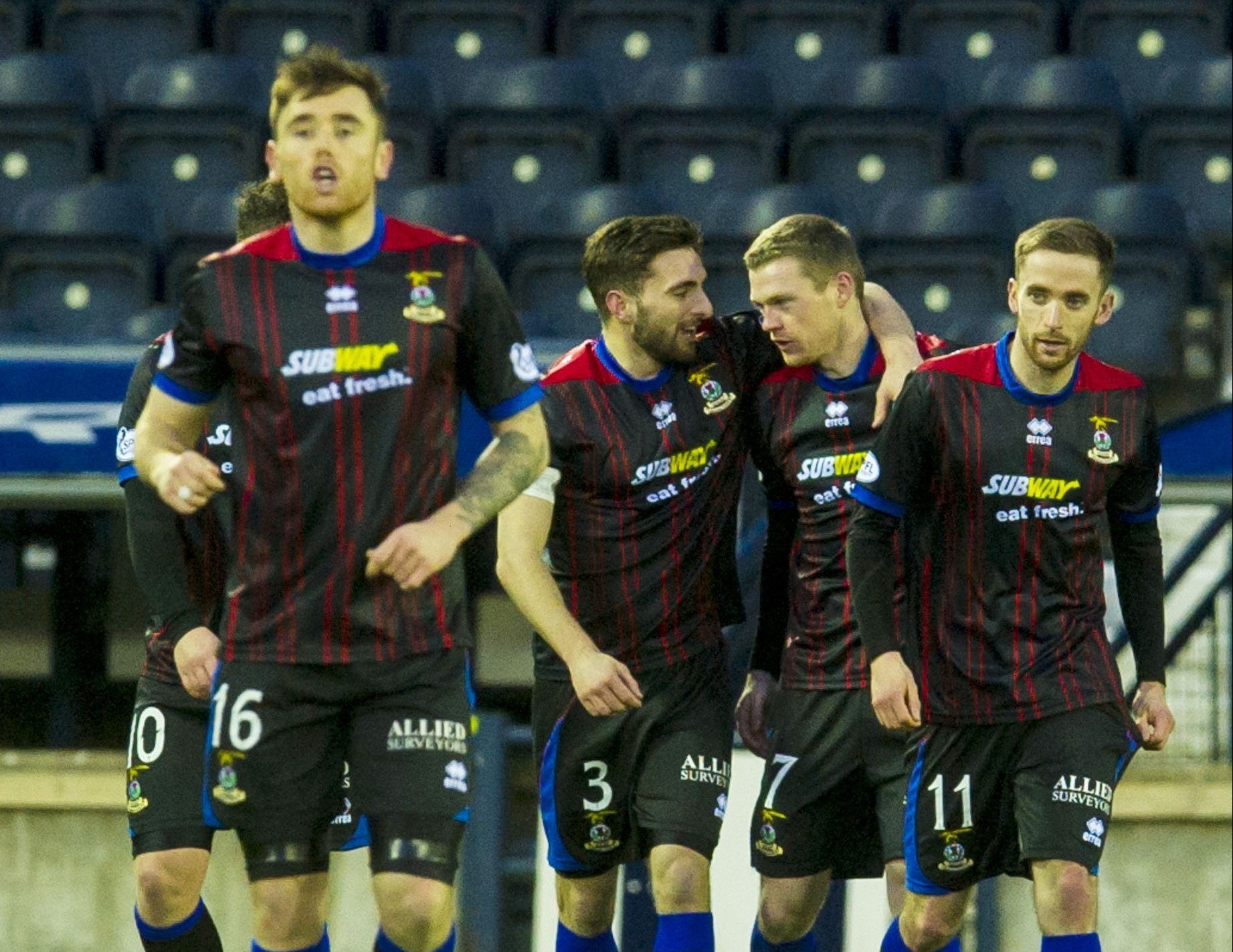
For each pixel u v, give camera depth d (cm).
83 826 1800
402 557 973
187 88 3167
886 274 2877
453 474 1045
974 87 3312
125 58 3334
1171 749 2058
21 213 2989
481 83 3231
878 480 1273
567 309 2877
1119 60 3309
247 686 1037
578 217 2970
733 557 1409
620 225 1344
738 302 2820
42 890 1794
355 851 1770
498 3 3356
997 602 1263
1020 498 1254
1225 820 1775
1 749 2458
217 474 977
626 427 1346
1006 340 1279
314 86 990
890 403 1330
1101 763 1250
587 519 1355
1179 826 1780
